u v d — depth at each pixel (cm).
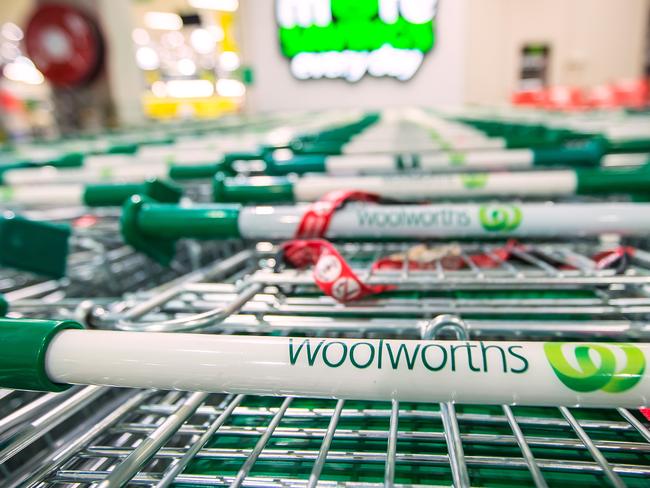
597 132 184
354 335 77
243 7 695
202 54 1483
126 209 88
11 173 156
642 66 1142
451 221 79
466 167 139
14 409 82
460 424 55
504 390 38
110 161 185
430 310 72
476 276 76
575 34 1161
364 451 51
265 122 443
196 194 172
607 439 52
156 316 76
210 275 93
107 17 497
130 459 43
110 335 43
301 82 706
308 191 103
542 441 50
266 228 84
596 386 38
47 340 42
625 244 103
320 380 40
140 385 42
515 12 1170
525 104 841
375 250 107
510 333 66
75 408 53
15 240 89
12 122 753
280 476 49
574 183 95
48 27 466
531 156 137
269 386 40
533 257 93
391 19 661
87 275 127
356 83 698
